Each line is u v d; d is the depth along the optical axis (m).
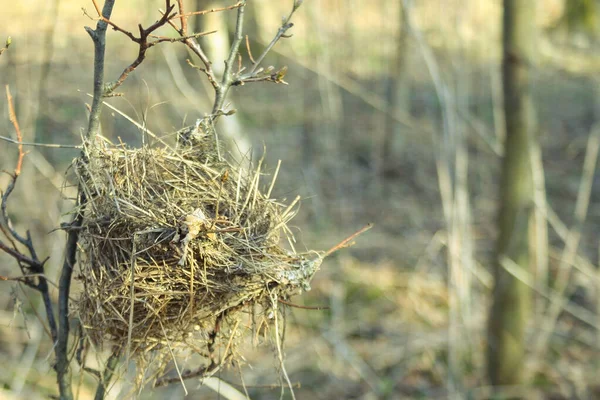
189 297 1.70
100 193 1.75
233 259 1.71
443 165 5.93
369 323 6.26
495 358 5.35
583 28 14.97
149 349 1.74
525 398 5.30
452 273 5.11
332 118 8.88
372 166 9.38
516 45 4.80
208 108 6.88
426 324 6.29
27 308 5.48
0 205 2.00
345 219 7.91
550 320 5.68
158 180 1.80
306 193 8.26
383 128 9.97
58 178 6.02
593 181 9.73
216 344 1.80
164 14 1.60
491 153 10.17
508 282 5.20
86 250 1.79
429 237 7.79
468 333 5.29
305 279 1.76
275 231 1.86
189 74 9.98
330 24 9.19
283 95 11.05
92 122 1.72
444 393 5.38
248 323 1.82
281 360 1.77
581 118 12.15
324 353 5.82
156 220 1.68
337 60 9.57
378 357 5.80
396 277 6.96
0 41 7.55
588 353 5.96
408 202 8.60
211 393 4.95
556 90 13.02
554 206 8.91
